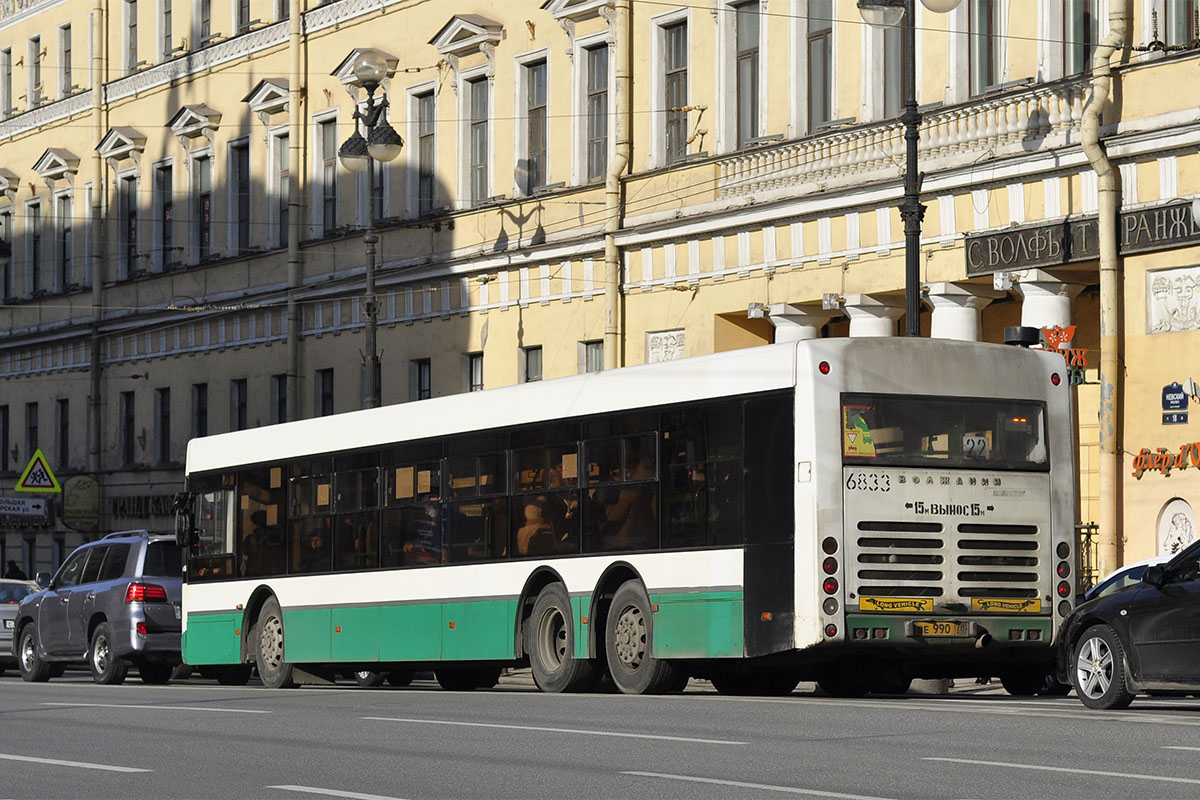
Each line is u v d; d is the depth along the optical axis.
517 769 15.59
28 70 70.62
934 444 23.73
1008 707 21.94
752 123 40.62
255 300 56.62
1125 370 32.28
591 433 26.39
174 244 61.66
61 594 38.06
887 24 28.59
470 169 48.88
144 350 62.75
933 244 35.56
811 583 23.05
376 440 30.55
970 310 35.44
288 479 32.59
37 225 69.88
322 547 31.59
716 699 23.97
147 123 63.16
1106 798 13.12
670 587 24.86
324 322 53.69
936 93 35.97
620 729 19.05
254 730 20.11
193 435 60.06
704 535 24.45
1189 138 30.95
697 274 41.03
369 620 30.31
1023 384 24.34
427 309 49.84
